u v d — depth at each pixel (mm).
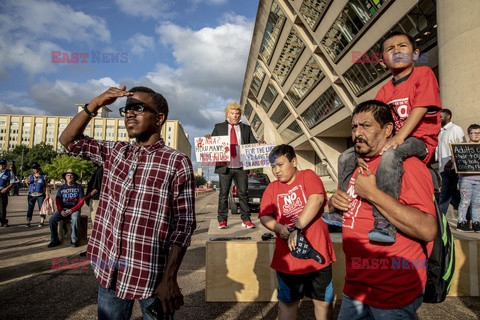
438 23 8336
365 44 17672
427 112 2027
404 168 1527
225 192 4926
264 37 30781
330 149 31062
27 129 98312
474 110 7020
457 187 5359
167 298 1555
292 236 2094
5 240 6887
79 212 6270
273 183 2572
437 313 3115
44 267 4684
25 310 3119
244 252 3512
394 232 1424
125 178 1711
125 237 1609
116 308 1640
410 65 2246
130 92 1811
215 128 5125
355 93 20938
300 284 2281
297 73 28109
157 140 1843
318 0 20125
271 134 45156
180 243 1648
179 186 1715
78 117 1818
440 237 1624
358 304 1526
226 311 3180
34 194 8953
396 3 14617
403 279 1404
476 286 3566
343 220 1695
